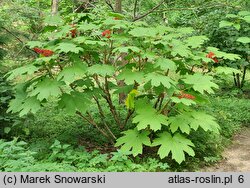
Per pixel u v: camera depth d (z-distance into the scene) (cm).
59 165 479
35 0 905
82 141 618
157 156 561
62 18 579
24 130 606
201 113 545
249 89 1029
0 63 663
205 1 808
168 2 870
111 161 516
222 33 908
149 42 523
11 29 713
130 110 581
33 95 483
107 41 532
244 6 778
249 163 583
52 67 521
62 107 517
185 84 559
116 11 780
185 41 568
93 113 723
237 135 725
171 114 614
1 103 597
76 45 495
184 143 513
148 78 480
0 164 464
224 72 573
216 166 568
